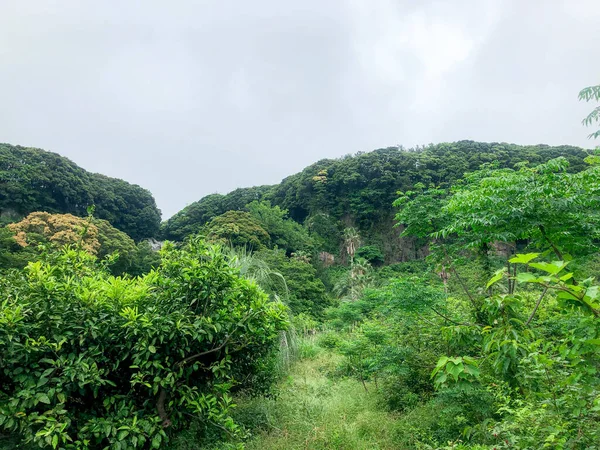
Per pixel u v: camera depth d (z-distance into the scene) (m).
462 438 3.99
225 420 3.89
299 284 19.84
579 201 5.50
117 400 3.73
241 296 4.45
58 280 3.98
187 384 4.10
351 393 6.78
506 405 2.89
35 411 3.26
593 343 1.62
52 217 21.86
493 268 7.64
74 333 3.51
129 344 3.63
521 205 5.81
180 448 4.15
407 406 5.69
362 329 8.30
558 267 1.41
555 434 1.88
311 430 4.94
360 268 30.22
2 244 15.91
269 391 5.75
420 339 6.53
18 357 3.12
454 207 6.61
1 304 3.42
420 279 6.94
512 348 2.22
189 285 4.00
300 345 9.78
